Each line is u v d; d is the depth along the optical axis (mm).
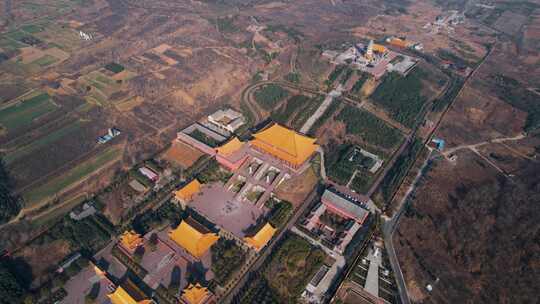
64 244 131375
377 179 164125
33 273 122750
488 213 138500
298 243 132125
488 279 119375
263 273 124000
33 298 113688
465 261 125250
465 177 161625
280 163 160625
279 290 119938
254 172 159500
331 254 131375
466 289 118438
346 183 159750
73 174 159625
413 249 132625
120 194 151250
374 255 130750
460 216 139875
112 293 113625
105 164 165000
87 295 116562
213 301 116250
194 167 162375
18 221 139625
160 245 132000
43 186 153500
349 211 141750
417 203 149750
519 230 128375
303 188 156375
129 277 122375
